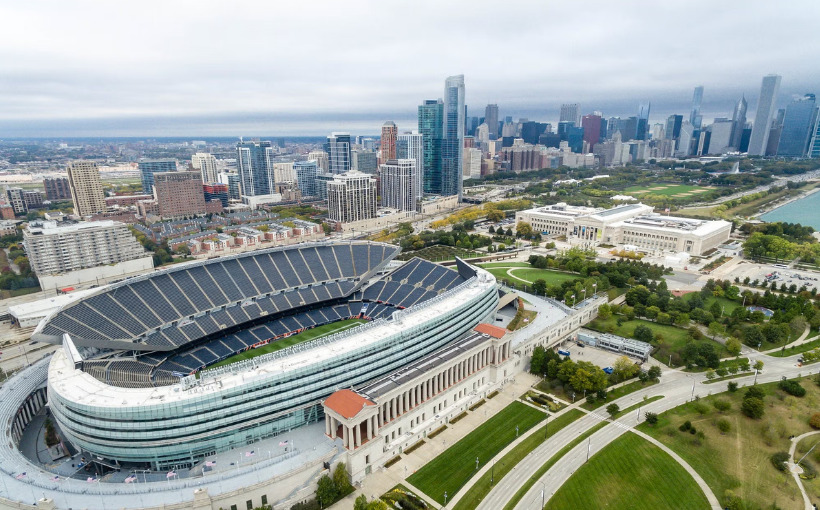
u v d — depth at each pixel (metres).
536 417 182.75
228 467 147.38
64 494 130.12
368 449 152.12
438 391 183.12
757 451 159.62
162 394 149.88
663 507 137.50
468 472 153.12
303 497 139.38
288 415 165.00
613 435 170.12
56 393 152.00
